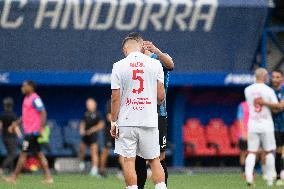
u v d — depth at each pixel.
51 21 72.88
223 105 78.75
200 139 75.88
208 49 74.44
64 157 76.31
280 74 51.56
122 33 73.69
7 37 73.12
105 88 78.50
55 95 78.06
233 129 76.44
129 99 30.84
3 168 63.91
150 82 30.97
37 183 52.69
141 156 31.48
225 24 73.56
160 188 31.20
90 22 73.12
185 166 78.56
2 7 72.00
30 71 72.81
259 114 47.72
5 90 77.50
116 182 54.38
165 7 72.88
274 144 48.28
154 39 73.88
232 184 52.06
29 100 52.66
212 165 78.75
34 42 73.56
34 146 53.06
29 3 72.00
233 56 74.81
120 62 30.97
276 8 81.56
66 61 74.38
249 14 73.25
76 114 78.31
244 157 58.44
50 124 75.44
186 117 78.44
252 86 47.62
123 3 72.56
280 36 79.19
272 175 49.12
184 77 72.44
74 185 50.62
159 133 33.38
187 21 73.38
